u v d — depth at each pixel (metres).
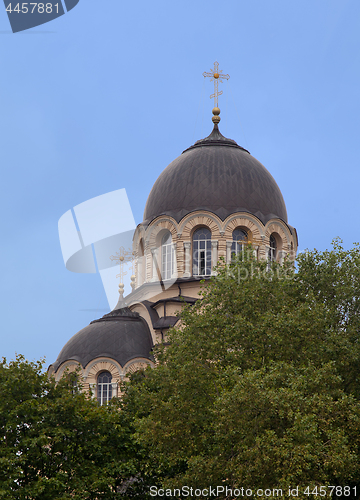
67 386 67.94
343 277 68.19
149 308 96.44
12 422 60.81
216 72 112.12
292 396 52.66
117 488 73.00
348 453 53.12
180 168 102.50
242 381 53.94
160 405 60.25
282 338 59.81
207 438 57.38
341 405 55.75
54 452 63.31
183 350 61.72
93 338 96.06
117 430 67.62
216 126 109.69
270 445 52.22
